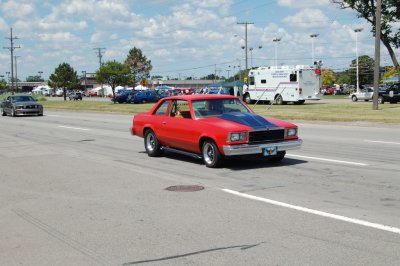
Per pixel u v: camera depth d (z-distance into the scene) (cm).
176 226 633
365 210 680
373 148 1341
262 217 661
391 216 647
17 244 582
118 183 930
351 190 807
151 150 1281
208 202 755
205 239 576
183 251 538
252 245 549
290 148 1046
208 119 1082
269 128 1027
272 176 953
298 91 4159
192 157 1247
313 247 535
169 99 1213
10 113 3509
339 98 6288
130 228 631
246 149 996
